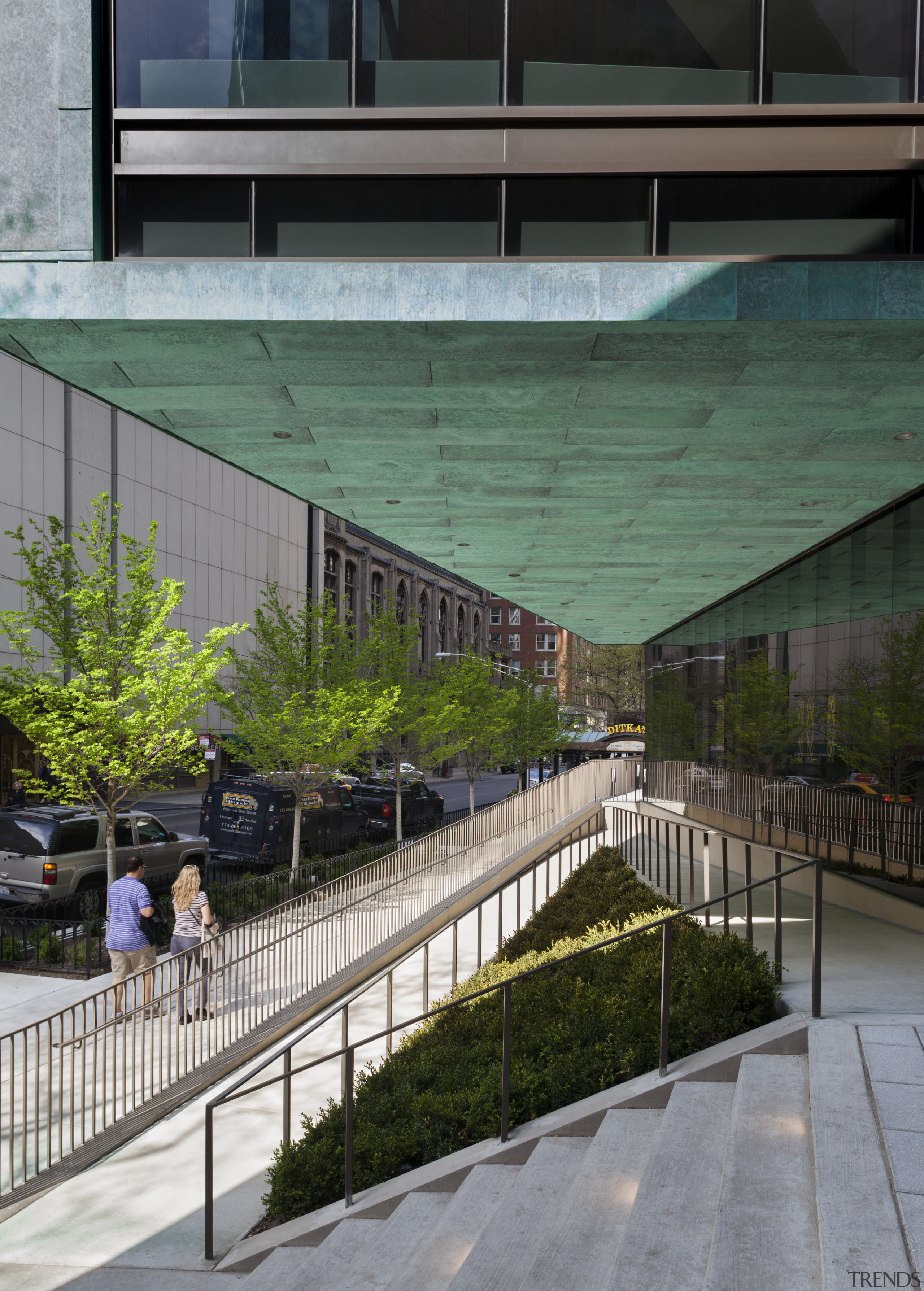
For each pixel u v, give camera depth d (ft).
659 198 23.29
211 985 30.83
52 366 25.36
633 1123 16.85
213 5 23.68
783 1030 17.95
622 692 195.52
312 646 71.05
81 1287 17.48
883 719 36.68
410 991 38.09
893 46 22.95
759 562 51.78
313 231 23.65
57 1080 27.66
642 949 28.63
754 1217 12.00
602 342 23.03
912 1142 12.89
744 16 23.22
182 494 143.64
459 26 23.54
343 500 39.96
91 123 23.17
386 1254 15.55
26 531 107.65
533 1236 14.16
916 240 22.85
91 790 47.44
